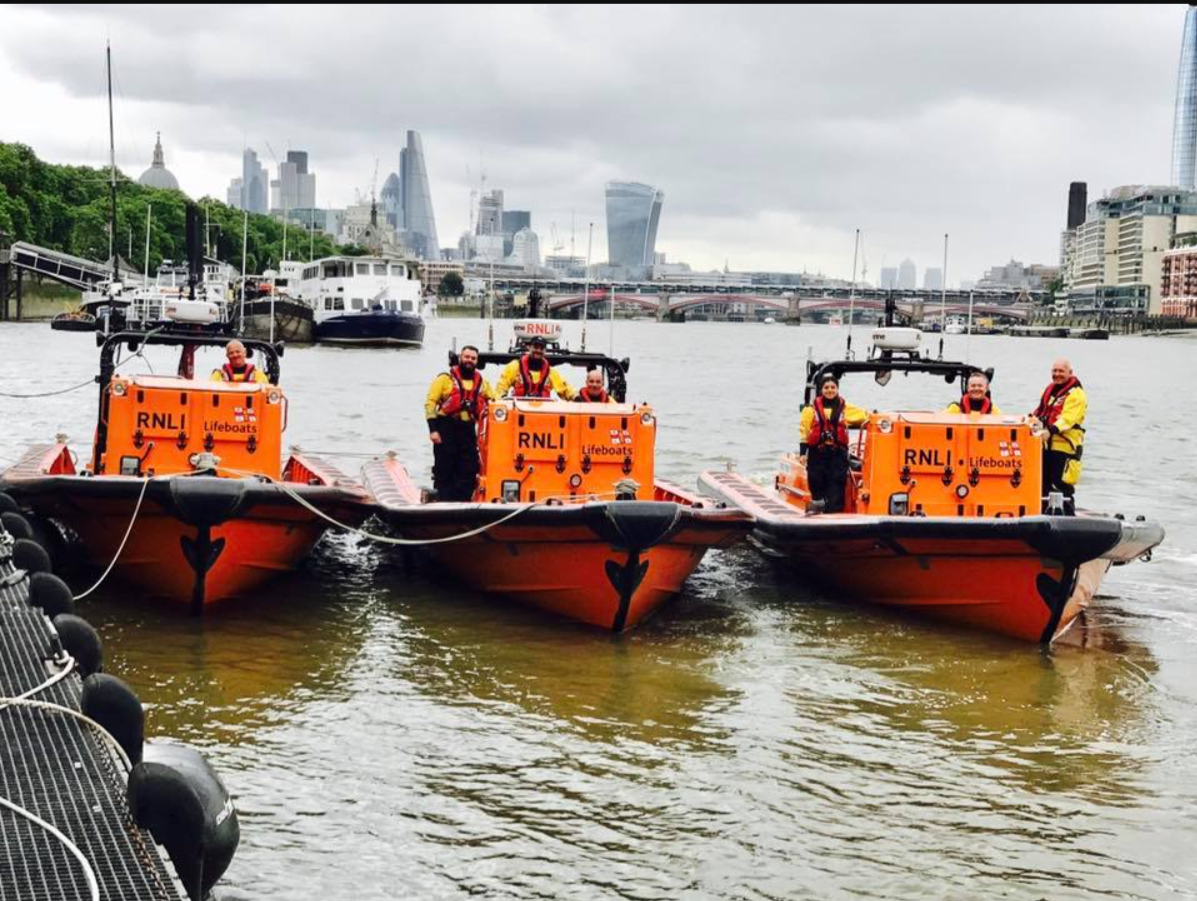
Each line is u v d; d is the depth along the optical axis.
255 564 13.81
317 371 52.47
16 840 6.00
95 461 14.64
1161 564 17.22
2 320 114.94
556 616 13.77
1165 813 8.95
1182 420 40.47
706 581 15.80
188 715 10.29
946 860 8.16
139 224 131.62
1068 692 11.65
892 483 13.93
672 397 44.47
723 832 8.47
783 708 11.00
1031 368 78.50
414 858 7.94
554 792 9.02
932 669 12.27
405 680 11.46
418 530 14.09
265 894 7.41
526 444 13.97
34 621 9.46
